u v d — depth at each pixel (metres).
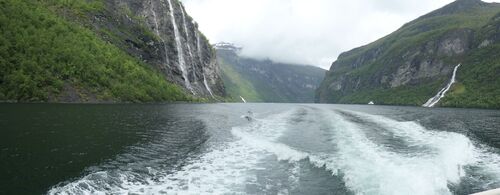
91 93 75.06
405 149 23.73
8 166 17.39
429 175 15.88
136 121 38.94
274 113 69.12
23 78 63.31
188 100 123.19
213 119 47.69
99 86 79.06
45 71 69.25
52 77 69.00
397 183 14.58
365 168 17.16
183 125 37.84
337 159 19.73
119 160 19.72
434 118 63.75
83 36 94.31
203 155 21.70
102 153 21.19
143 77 101.56
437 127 43.91
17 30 74.06
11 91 61.28
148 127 34.28
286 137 29.77
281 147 24.20
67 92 69.81
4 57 65.69
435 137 30.56
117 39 116.88
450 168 17.94
